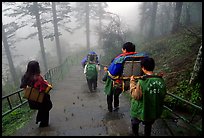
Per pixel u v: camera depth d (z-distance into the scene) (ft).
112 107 24.61
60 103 28.96
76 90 37.93
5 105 33.42
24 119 23.24
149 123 14.76
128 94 30.35
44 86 17.67
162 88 13.65
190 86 23.31
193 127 17.47
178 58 37.17
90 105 27.22
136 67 17.75
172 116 19.98
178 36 50.67
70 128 19.48
